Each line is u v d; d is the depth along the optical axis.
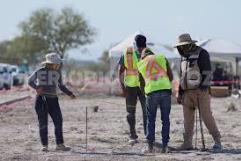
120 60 35.66
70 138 38.12
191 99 32.72
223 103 73.50
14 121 49.66
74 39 174.50
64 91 33.31
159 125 45.31
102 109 62.59
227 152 32.03
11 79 111.94
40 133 32.72
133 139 35.69
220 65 97.94
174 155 31.02
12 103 69.94
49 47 174.00
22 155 31.23
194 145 34.88
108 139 37.66
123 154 31.61
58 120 32.88
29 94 92.31
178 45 32.41
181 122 47.97
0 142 36.31
